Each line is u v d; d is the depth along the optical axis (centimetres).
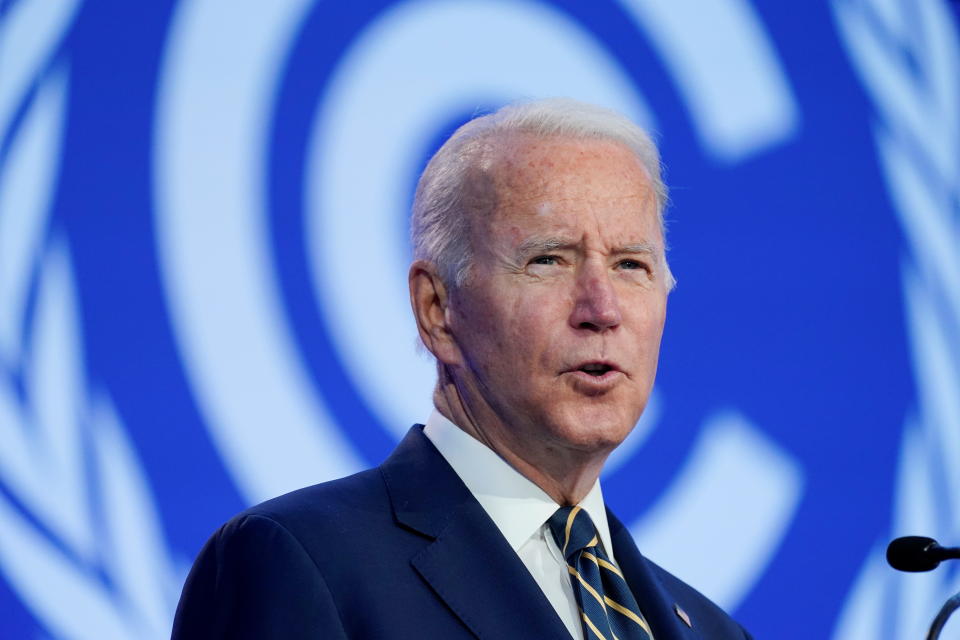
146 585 1063
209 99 1135
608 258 680
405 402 1154
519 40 1232
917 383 1305
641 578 730
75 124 1098
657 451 1223
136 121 1114
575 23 1252
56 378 1063
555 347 663
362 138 1173
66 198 1087
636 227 686
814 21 1327
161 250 1104
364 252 1159
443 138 1198
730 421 1248
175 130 1122
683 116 1273
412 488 688
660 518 1212
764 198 1288
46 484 1048
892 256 1315
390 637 616
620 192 688
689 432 1234
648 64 1268
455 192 707
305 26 1170
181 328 1100
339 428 1130
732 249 1273
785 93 1309
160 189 1111
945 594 1269
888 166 1327
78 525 1052
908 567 688
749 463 1246
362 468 1132
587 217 675
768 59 1306
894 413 1293
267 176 1140
